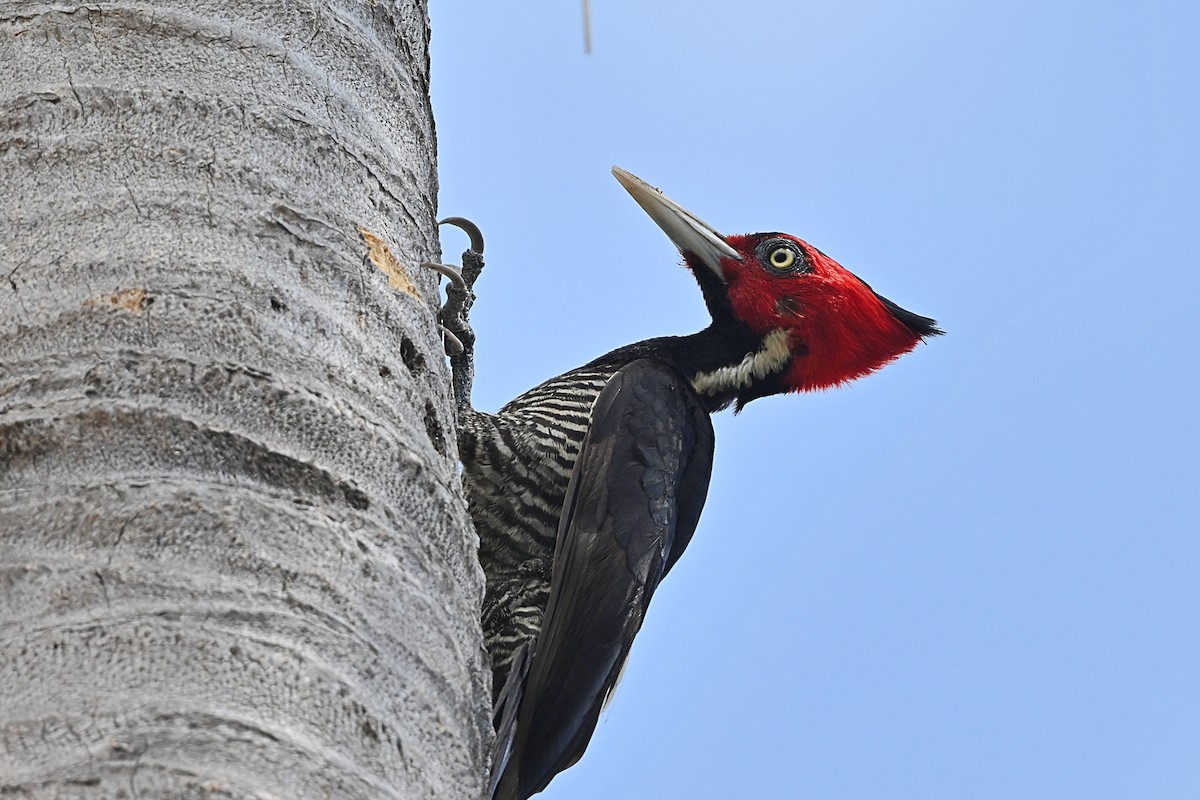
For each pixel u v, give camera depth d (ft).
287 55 22.25
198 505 17.01
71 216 19.35
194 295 18.90
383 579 17.94
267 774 14.99
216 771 14.66
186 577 16.35
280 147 21.20
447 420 22.00
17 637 15.35
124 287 18.70
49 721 14.58
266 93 21.54
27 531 16.39
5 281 18.67
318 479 18.24
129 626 15.64
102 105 20.44
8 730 14.48
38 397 17.57
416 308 22.07
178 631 15.78
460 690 18.39
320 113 22.07
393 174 23.00
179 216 19.72
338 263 20.72
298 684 16.01
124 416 17.54
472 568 20.47
